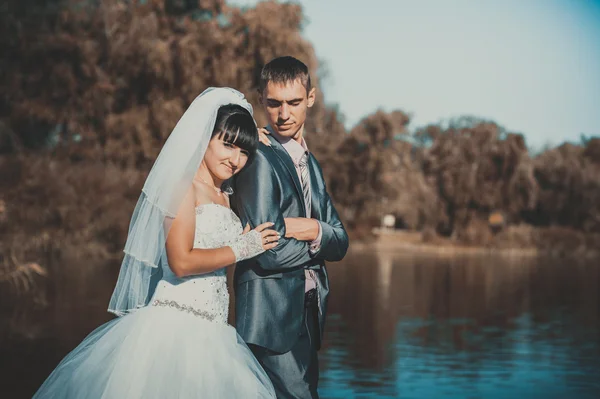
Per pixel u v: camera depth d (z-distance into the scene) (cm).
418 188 4950
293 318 360
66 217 2392
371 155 4512
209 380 334
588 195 5397
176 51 2538
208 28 2570
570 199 5431
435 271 2762
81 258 2386
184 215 333
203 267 333
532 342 1227
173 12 2727
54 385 343
